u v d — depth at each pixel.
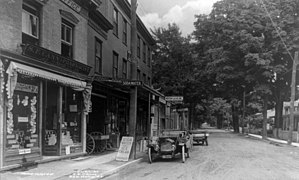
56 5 15.35
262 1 39.00
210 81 48.28
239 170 13.85
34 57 12.94
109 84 19.73
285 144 30.89
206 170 13.83
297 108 50.84
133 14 18.05
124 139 16.83
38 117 13.55
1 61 10.94
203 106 74.56
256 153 21.73
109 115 23.38
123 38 28.55
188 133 23.59
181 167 14.78
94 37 20.84
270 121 76.69
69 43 17.00
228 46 42.56
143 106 32.94
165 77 42.28
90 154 18.11
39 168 12.62
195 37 48.91
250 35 37.91
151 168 14.47
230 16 41.25
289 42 37.50
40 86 13.63
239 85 46.91
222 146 27.52
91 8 19.34
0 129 11.05
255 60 37.44
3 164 11.23
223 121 133.12
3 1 11.41
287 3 38.91
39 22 14.09
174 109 51.00
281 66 38.03
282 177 12.16
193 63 45.06
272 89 42.91
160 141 17.31
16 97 12.34
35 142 13.34
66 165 13.84
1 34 11.28
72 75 15.99
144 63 36.75
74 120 16.98
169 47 43.62
